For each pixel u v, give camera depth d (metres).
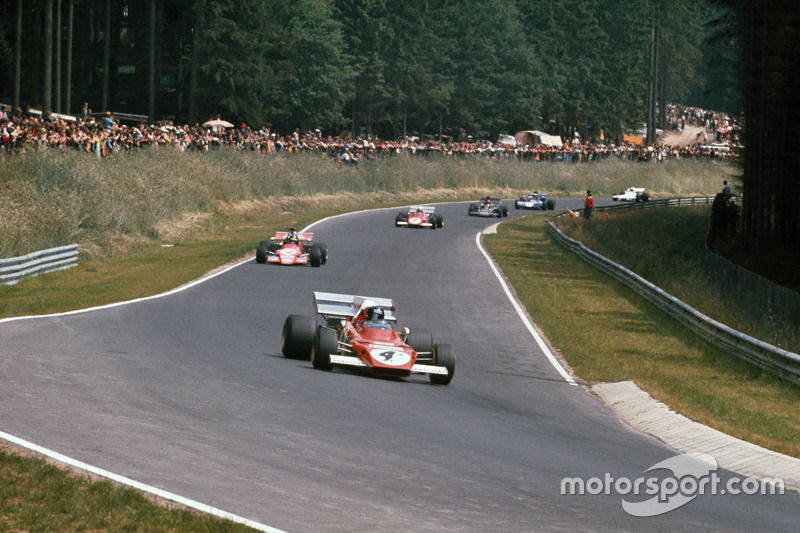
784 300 88.81
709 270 126.44
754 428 51.47
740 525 31.28
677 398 58.09
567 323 91.88
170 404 41.28
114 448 32.75
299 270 112.38
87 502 26.52
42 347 53.31
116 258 122.06
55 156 130.12
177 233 145.88
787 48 155.75
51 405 38.34
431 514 29.03
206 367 52.34
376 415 44.16
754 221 170.62
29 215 113.62
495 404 52.12
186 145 187.00
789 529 31.44
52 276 101.62
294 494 29.77
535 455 39.53
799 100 159.88
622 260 163.88
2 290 88.38
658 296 106.81
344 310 62.06
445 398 51.72
